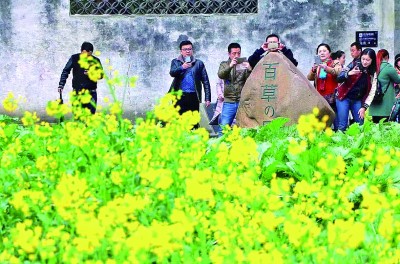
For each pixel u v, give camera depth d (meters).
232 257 6.55
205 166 9.55
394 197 8.43
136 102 23.36
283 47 16.89
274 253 6.46
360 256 7.27
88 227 6.42
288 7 23.50
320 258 6.67
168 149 8.86
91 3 23.36
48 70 23.42
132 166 8.59
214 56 23.38
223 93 18.52
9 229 8.19
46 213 7.65
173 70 18.72
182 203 7.41
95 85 20.14
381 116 19.31
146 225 7.30
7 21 23.30
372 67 18.72
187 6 23.39
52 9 23.33
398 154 10.08
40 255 6.87
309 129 9.43
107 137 9.73
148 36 23.36
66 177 7.82
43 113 23.45
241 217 7.13
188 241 6.87
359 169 9.47
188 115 9.59
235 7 23.45
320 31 23.56
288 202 8.62
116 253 6.38
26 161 10.13
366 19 23.64
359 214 8.00
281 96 15.78
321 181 8.66
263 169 10.27
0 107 23.36
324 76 18.81
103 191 8.30
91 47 19.70
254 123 15.94
